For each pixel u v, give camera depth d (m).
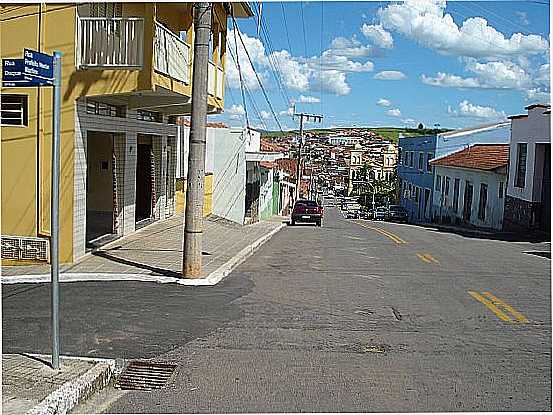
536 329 9.74
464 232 31.09
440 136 50.75
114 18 14.22
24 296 11.06
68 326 9.18
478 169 36.44
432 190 50.16
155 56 14.34
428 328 9.70
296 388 6.98
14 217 14.67
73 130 14.43
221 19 22.08
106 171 22.95
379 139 160.00
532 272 15.38
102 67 14.27
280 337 8.97
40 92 14.49
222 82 22.72
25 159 14.61
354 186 112.38
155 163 21.59
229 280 13.20
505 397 6.88
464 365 7.92
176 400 6.64
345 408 6.45
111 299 10.99
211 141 28.20
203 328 9.34
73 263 14.40
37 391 6.30
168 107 18.69
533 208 28.83
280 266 15.45
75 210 14.55
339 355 8.20
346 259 17.08
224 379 7.24
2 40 14.42
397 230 29.55
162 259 14.98
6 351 7.83
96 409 6.42
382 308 10.97
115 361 7.55
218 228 23.36
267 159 31.19
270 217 44.78
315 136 154.75
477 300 11.80
